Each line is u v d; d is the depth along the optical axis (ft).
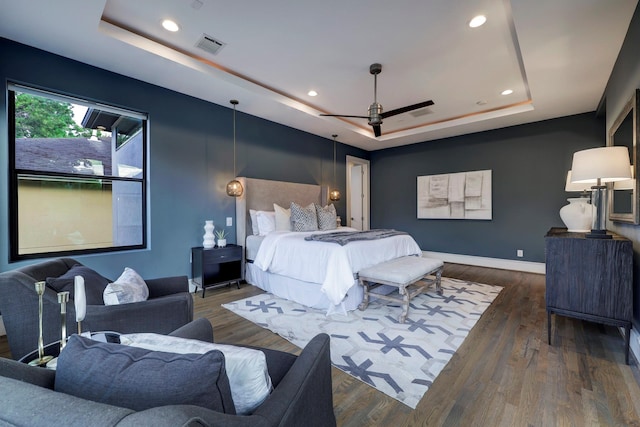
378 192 21.52
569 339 7.38
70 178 9.37
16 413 1.51
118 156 10.34
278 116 14.30
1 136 7.85
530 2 6.25
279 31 7.98
